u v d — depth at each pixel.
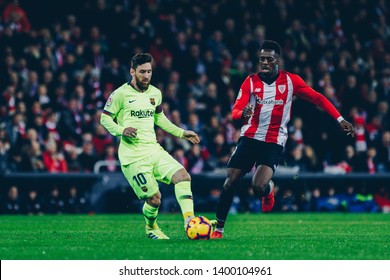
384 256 28.23
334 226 45.62
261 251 28.83
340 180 70.12
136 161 33.25
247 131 34.62
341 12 90.44
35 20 78.06
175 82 73.81
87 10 77.31
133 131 32.28
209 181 66.75
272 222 50.00
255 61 81.44
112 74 71.06
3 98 66.50
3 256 27.98
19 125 64.50
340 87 81.00
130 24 77.12
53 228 42.75
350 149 73.75
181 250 28.94
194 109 71.75
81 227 43.72
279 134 34.56
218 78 76.06
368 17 90.75
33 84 68.56
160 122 34.56
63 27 76.44
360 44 89.62
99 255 27.84
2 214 63.19
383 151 75.69
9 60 69.12
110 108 33.44
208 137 70.56
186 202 33.03
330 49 85.50
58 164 65.19
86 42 75.19
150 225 34.28
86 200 64.81
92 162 66.06
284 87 34.47
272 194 35.50
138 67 33.22
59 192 64.44
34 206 63.75
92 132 68.19
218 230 34.81
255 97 34.38
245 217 57.22
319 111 74.69
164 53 77.44
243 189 68.06
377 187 71.12
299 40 83.75
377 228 43.69
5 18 74.50
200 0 84.38
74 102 67.56
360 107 78.69
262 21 85.31
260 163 34.22
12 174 62.88
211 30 82.75
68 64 70.69
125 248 29.69
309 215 60.94
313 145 73.56
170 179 33.25
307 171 70.94
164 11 82.06
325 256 27.94
